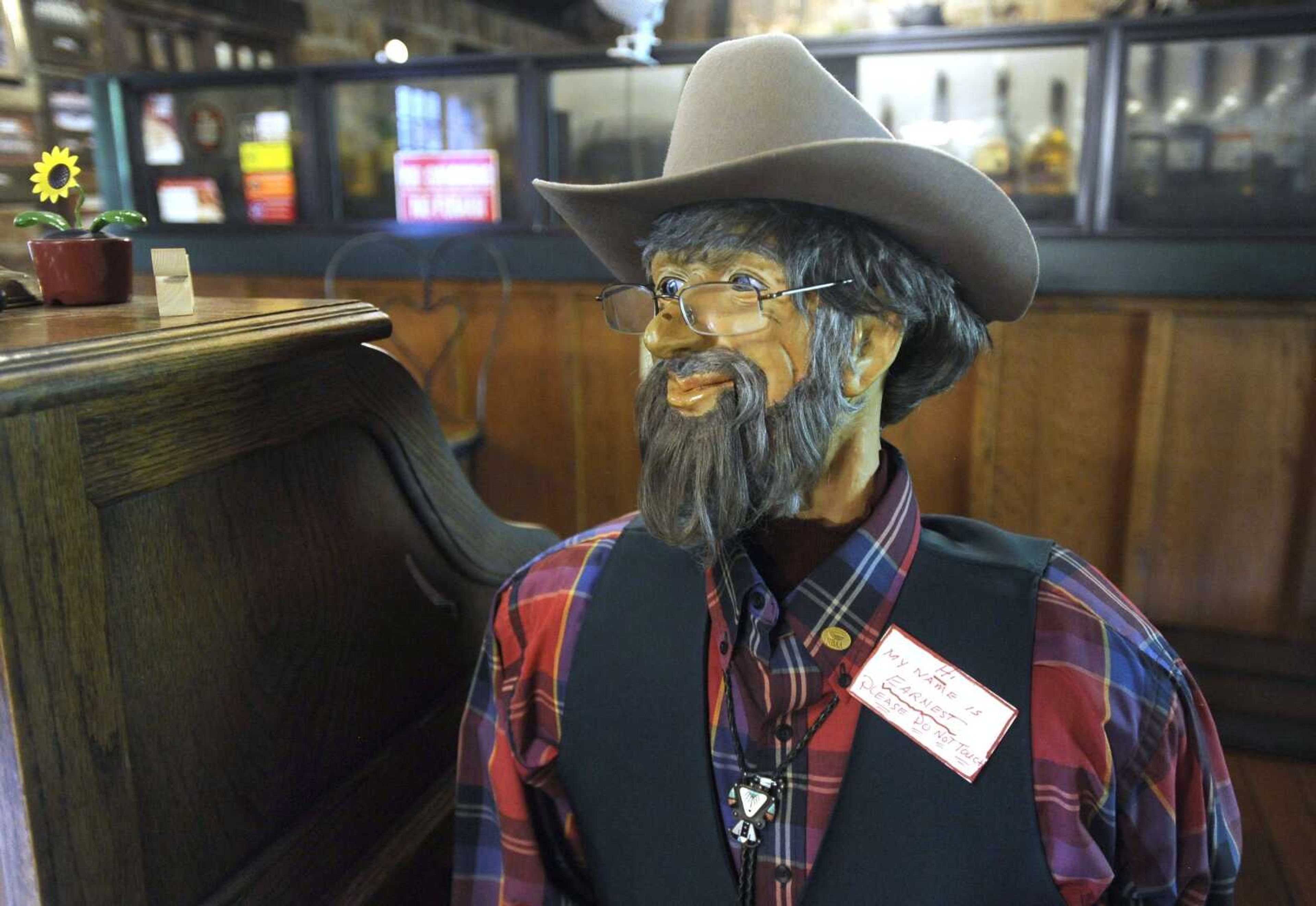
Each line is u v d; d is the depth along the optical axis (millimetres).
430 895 1063
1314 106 1935
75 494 626
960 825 684
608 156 2461
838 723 728
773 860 728
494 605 886
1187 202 2039
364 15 3779
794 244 666
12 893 637
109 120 2711
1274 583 2061
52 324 716
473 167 2521
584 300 2451
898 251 690
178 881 749
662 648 774
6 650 584
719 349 680
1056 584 739
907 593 738
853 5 2641
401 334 2639
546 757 834
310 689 892
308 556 877
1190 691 734
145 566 700
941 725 699
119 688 677
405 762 1043
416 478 1026
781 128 669
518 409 2592
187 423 715
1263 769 1918
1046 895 684
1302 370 1962
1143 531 2127
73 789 639
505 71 2387
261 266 2695
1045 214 2143
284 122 2627
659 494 698
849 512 766
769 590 750
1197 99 2004
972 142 2188
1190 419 2055
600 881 803
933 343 765
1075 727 688
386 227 2553
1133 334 2068
